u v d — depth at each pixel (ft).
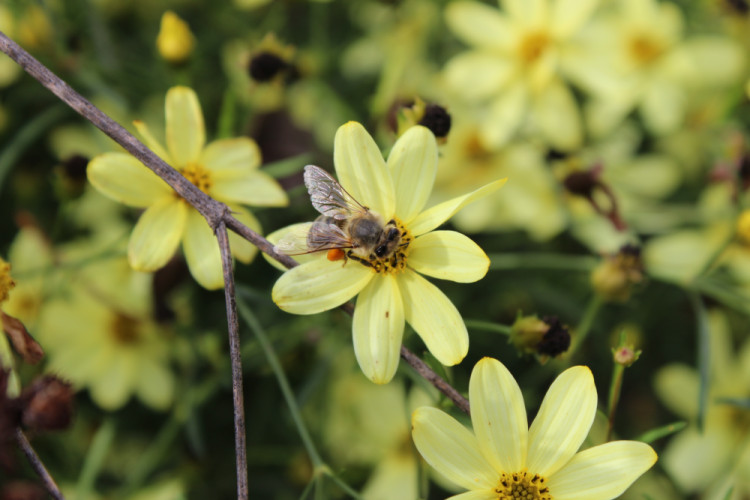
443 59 1.41
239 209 1.06
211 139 1.29
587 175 1.20
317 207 1.03
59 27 1.24
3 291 1.03
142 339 1.23
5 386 0.96
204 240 1.04
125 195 1.03
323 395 1.23
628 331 1.29
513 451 0.99
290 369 1.24
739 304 1.22
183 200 1.04
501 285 1.28
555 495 0.99
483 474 0.98
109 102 1.28
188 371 1.22
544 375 1.25
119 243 1.20
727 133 1.29
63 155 1.30
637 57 1.32
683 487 1.21
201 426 1.25
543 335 1.06
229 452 1.26
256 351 1.19
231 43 1.37
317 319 1.18
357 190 1.01
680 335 1.30
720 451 1.21
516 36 1.28
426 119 1.07
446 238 1.01
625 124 1.35
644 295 1.29
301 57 1.31
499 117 1.28
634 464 0.98
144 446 1.26
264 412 1.25
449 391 0.99
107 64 1.29
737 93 1.27
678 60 1.32
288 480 1.25
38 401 0.96
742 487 1.20
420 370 1.00
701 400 1.12
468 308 1.28
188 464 1.24
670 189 1.32
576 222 1.29
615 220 1.20
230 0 1.38
